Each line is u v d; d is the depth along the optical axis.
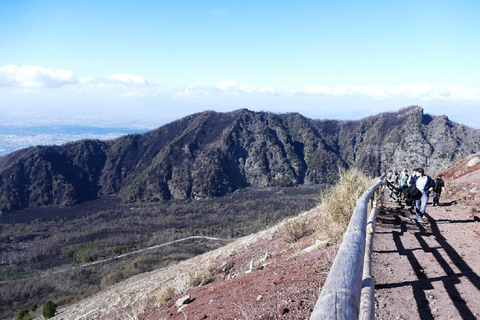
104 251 133.75
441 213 8.65
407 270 4.16
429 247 5.21
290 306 3.67
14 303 76.31
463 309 3.04
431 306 3.14
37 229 197.12
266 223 161.00
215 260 12.52
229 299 4.95
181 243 136.50
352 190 7.21
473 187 11.53
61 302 63.25
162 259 98.88
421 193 7.29
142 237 155.88
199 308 5.14
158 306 7.47
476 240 5.52
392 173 12.76
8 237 181.62
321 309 1.13
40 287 87.00
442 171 20.55
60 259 134.38
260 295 4.44
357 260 1.73
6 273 117.50
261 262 8.42
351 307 1.18
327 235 7.12
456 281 3.71
